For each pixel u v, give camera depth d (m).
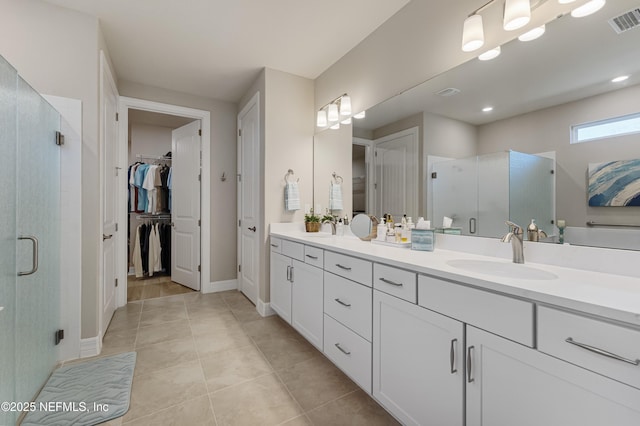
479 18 1.41
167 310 2.94
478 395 0.99
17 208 1.35
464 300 1.04
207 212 3.55
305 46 2.46
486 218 1.51
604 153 1.12
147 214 4.61
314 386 1.70
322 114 2.85
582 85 1.18
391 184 2.09
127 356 2.01
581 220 1.18
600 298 0.78
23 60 1.87
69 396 1.57
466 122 1.59
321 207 2.90
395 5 1.98
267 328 2.52
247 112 3.32
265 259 2.79
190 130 3.73
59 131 1.88
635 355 0.67
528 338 0.86
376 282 1.45
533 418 0.85
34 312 1.54
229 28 2.23
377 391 1.43
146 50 2.52
